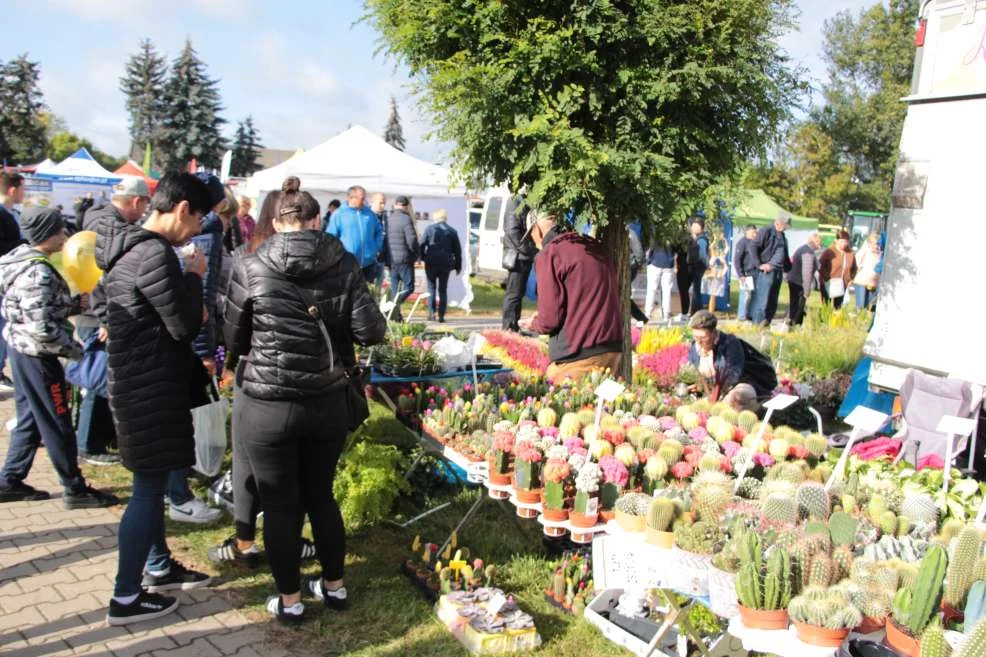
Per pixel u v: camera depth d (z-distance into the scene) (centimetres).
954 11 551
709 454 344
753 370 624
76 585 370
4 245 600
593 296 500
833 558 258
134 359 321
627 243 603
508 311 1020
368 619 356
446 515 472
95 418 515
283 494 333
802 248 1349
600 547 300
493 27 480
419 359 537
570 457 339
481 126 489
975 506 346
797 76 534
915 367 579
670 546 286
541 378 513
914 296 581
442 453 415
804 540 256
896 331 593
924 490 364
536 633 340
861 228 2297
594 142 501
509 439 356
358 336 331
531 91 484
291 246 315
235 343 326
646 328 930
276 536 334
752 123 521
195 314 325
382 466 450
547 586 390
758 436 364
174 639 331
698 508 293
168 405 327
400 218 1172
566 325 507
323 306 319
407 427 457
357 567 405
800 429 666
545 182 480
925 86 571
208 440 471
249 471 383
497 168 527
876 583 243
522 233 984
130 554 332
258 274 316
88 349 502
